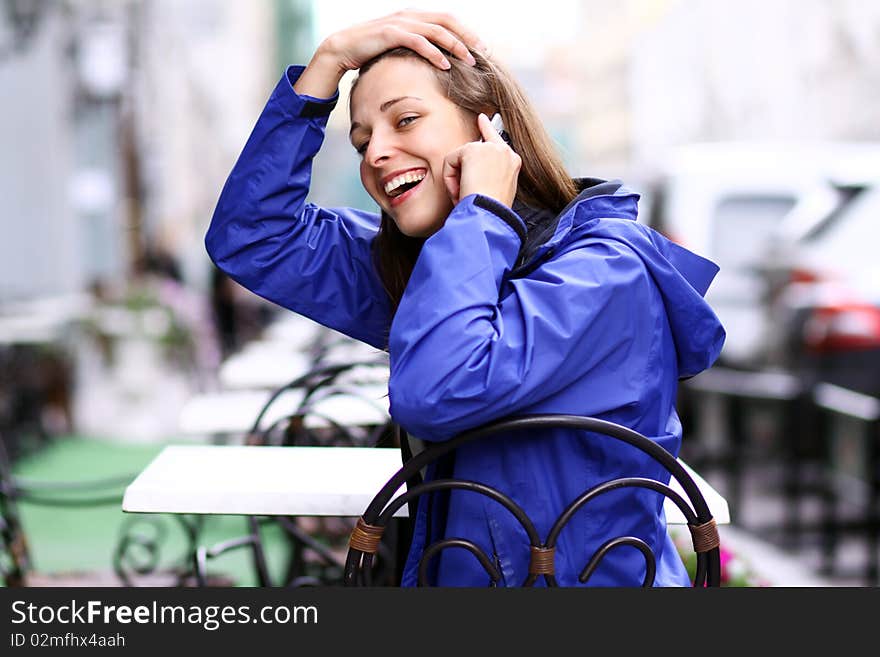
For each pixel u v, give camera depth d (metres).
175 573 5.53
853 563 6.74
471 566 2.46
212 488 2.77
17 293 15.34
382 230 3.00
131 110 25.16
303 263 3.03
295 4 89.88
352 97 2.76
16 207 17.66
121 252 24.88
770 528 7.61
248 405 5.15
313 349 7.70
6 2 17.06
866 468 7.53
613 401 2.41
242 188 2.94
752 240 10.23
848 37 20.67
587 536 2.43
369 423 4.52
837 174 10.10
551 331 2.29
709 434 9.48
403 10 2.78
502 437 2.46
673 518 2.84
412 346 2.31
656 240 2.59
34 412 10.83
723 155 10.86
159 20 30.42
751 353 9.26
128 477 4.64
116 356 12.88
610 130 71.12
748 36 28.48
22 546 4.75
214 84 51.31
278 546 6.87
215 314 15.38
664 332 2.48
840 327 8.45
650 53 45.72
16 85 17.69
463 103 2.68
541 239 2.54
